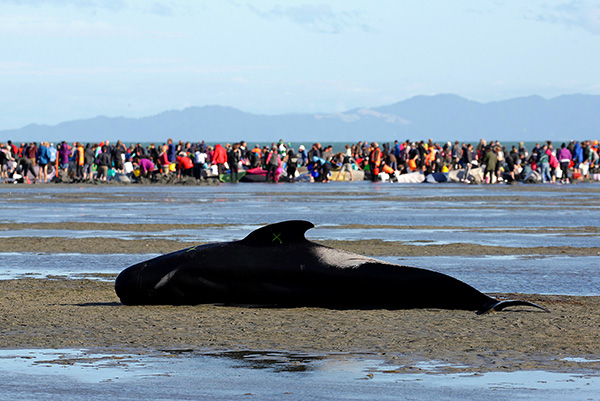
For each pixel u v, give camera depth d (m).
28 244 33.59
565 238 36.53
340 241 34.72
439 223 44.06
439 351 14.55
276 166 98.50
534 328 16.56
